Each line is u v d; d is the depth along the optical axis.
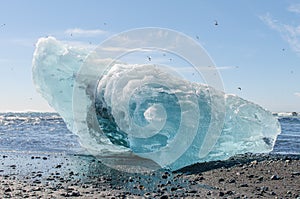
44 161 12.59
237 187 8.71
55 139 19.12
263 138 13.87
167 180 9.61
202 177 9.86
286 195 7.96
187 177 9.97
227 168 10.85
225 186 8.83
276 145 16.98
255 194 8.05
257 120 13.53
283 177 9.59
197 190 8.45
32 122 33.22
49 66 14.63
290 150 15.36
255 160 11.92
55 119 38.53
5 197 7.68
